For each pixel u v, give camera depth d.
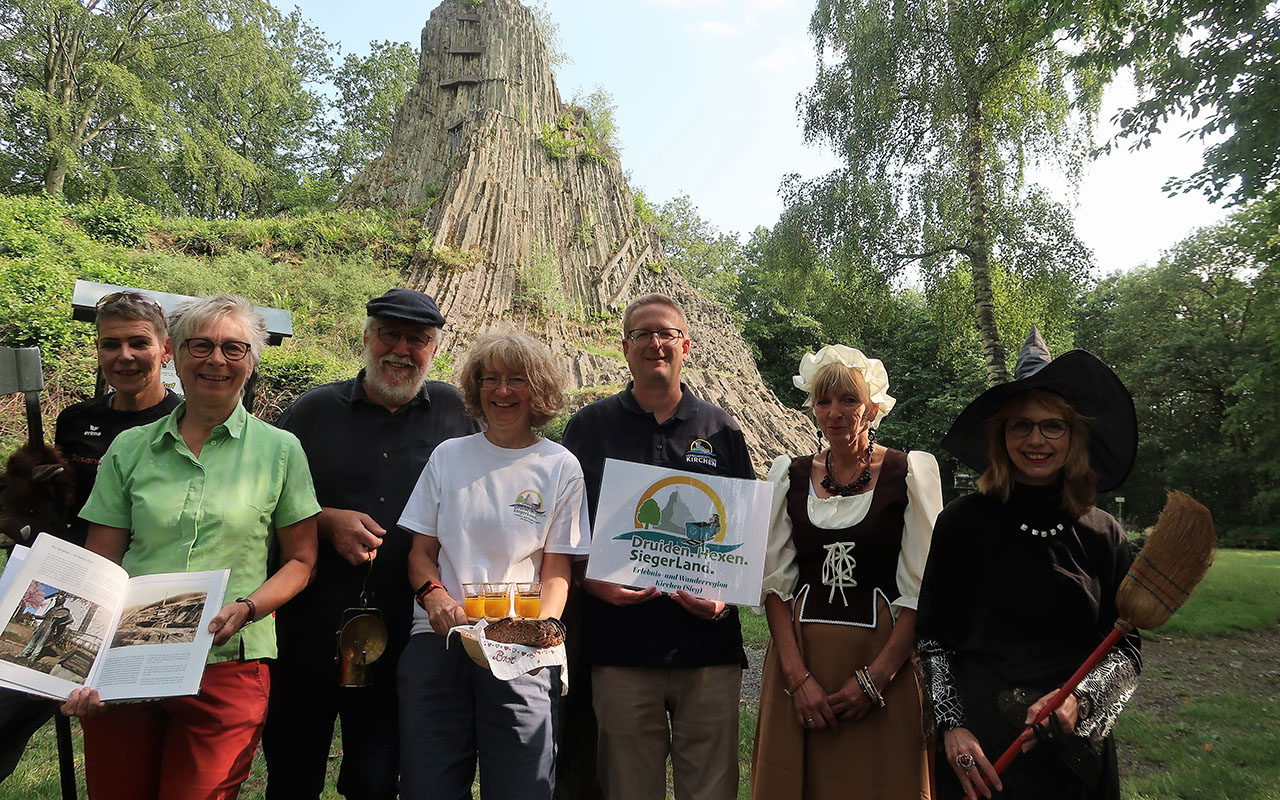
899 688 2.91
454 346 21.88
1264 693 6.57
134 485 2.71
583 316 25.69
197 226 22.94
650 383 3.39
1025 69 13.84
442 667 2.80
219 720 2.62
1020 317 15.15
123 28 28.52
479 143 26.86
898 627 2.91
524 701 2.74
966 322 15.58
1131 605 2.32
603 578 3.04
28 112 27.25
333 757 4.64
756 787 3.04
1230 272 36.16
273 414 14.65
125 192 30.42
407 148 29.30
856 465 3.15
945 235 14.88
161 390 3.61
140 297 3.51
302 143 40.47
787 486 3.25
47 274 14.87
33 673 2.31
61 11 27.12
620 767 3.10
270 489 2.85
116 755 2.59
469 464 2.98
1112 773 2.39
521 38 30.17
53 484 3.26
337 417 3.37
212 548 2.69
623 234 28.78
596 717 3.29
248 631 2.73
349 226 24.36
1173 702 6.38
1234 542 33.81
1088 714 2.31
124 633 2.46
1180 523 2.29
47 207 20.91
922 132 14.64
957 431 2.79
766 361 43.28
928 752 2.95
